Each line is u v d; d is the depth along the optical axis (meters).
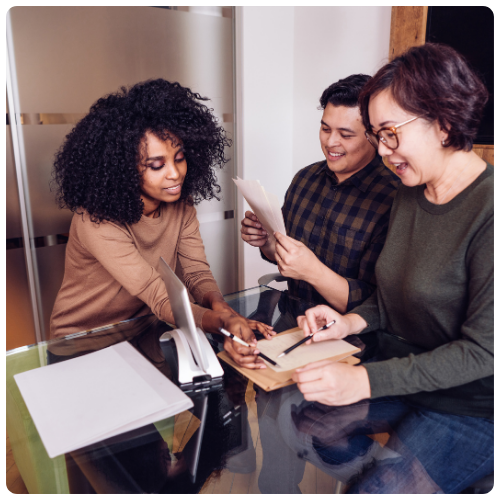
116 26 2.17
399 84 0.89
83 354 1.08
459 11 1.83
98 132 1.25
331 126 1.41
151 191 1.31
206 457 0.76
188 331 0.96
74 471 0.72
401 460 0.76
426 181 0.99
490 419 0.86
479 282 0.89
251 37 2.58
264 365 0.99
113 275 1.31
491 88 1.78
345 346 1.06
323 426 0.83
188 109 1.31
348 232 1.50
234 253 2.94
